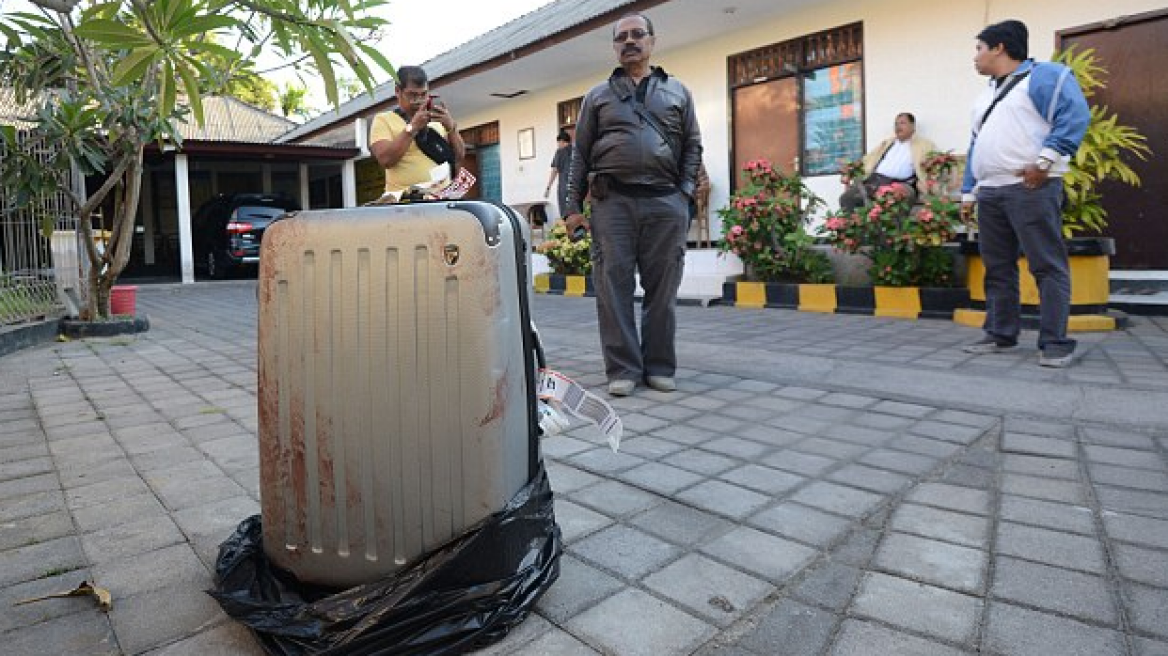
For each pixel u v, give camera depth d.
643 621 1.75
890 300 6.79
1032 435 3.07
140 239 19.12
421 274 1.61
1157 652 1.58
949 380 4.04
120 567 2.07
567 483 2.68
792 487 2.60
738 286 7.96
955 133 7.59
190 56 1.58
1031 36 7.04
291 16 1.56
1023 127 4.21
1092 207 5.74
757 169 7.86
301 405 1.70
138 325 7.29
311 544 1.73
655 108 3.85
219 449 3.20
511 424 1.70
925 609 1.78
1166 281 6.48
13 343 6.11
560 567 2.00
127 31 1.38
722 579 1.95
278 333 1.71
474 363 1.62
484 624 1.62
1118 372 4.04
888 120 8.10
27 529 2.34
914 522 2.28
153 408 4.00
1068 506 2.35
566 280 9.98
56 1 1.43
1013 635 1.66
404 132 2.85
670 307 4.04
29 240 6.88
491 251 1.63
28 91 6.18
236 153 14.40
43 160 6.25
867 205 6.98
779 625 1.73
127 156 6.56
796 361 4.74
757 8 8.61
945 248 6.79
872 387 3.99
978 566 1.98
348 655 1.54
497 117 13.76
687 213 4.04
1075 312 5.58
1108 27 6.59
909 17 7.83
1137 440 2.95
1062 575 1.91
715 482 2.66
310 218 1.68
